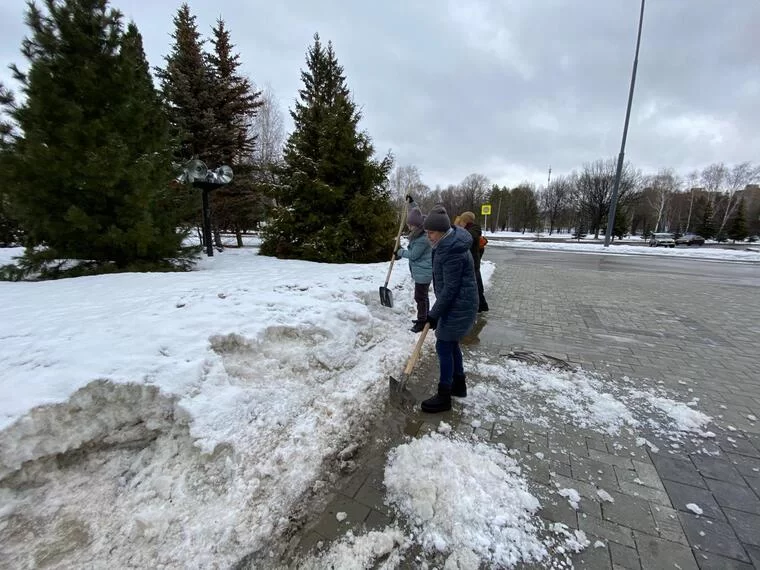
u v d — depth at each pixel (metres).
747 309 6.76
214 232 13.93
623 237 45.16
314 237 8.76
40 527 1.63
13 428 1.72
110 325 2.88
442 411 2.88
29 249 5.60
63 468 1.87
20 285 4.43
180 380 2.27
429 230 2.75
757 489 2.11
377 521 1.82
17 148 5.14
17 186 5.09
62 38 5.45
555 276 10.74
